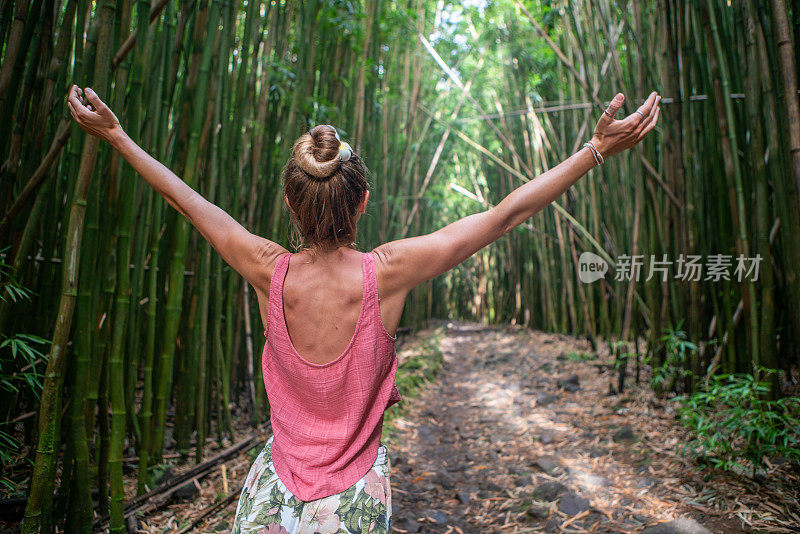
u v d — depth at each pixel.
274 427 1.07
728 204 3.01
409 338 7.79
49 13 2.17
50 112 2.25
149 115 2.23
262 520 0.98
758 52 2.58
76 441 1.77
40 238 2.48
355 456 1.02
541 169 6.50
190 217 1.10
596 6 4.12
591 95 4.43
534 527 2.30
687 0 3.14
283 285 1.03
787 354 3.07
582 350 5.72
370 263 1.04
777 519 2.01
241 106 3.01
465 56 7.48
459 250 1.03
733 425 2.30
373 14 5.04
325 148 1.02
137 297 2.45
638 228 3.83
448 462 3.23
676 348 3.49
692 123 3.21
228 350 3.10
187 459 2.71
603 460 2.93
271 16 3.41
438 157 7.91
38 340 1.82
